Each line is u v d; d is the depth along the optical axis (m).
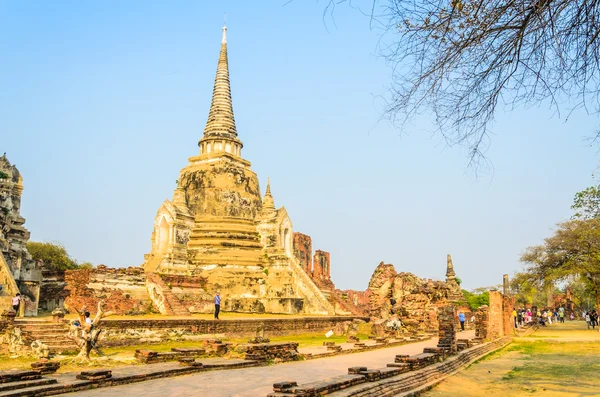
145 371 14.52
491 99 7.12
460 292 54.81
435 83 7.05
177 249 39.84
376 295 47.09
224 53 52.50
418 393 14.42
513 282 44.62
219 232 42.72
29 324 20.22
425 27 6.86
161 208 41.16
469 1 6.60
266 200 45.62
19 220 30.67
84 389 12.32
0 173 30.06
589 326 43.03
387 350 24.81
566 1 6.34
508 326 34.69
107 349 21.55
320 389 11.43
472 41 6.80
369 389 12.77
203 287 38.09
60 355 18.70
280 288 41.12
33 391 11.25
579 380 16.86
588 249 40.94
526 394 14.60
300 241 53.78
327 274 57.88
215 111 49.72
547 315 57.59
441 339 21.08
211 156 46.97
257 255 42.75
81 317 18.17
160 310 31.88
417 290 38.97
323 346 25.66
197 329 26.70
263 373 15.70
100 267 30.97
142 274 33.56
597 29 6.45
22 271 29.38
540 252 43.44
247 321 30.03
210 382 13.73
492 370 19.66
